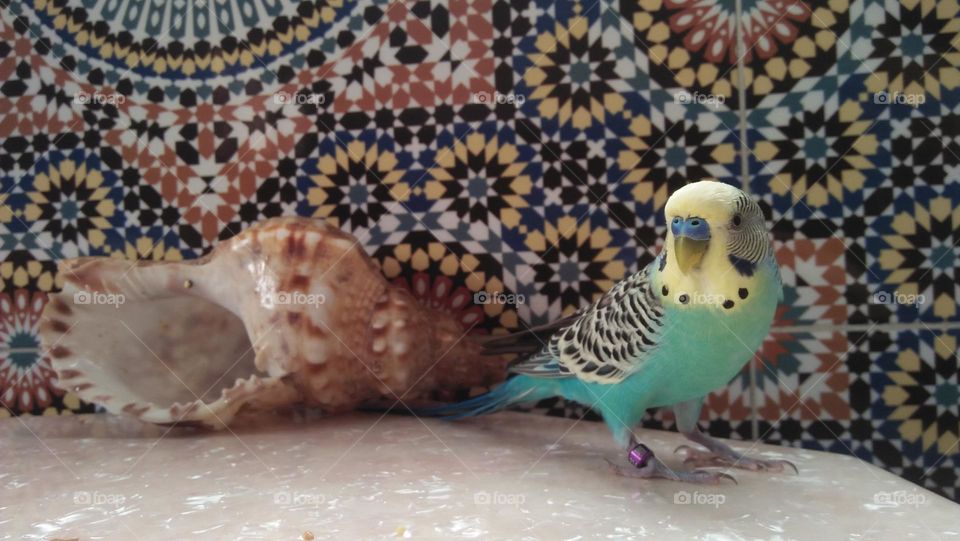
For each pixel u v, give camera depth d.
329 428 0.91
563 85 0.98
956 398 0.91
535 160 0.99
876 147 0.92
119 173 1.06
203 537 0.59
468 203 1.00
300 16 1.02
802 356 0.94
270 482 0.72
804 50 0.92
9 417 1.05
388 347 0.88
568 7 0.97
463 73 1.00
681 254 0.64
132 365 0.95
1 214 1.08
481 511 0.64
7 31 1.07
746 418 0.95
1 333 1.08
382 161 1.02
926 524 0.62
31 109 1.07
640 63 0.96
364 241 1.03
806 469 0.79
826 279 0.93
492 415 0.98
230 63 1.04
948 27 0.90
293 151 1.03
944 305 0.91
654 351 0.70
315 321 0.86
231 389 0.86
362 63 1.02
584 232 0.98
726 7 0.93
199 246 1.05
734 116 0.94
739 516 0.64
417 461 0.78
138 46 1.05
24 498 0.68
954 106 0.90
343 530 0.60
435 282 1.01
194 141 1.05
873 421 0.93
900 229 0.92
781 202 0.94
